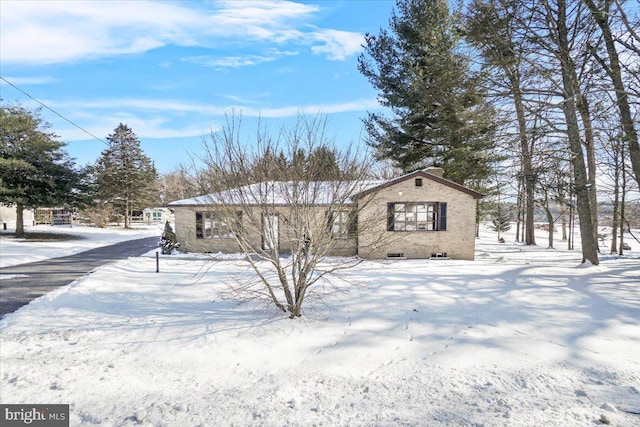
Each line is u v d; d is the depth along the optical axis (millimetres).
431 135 20797
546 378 4285
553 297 8336
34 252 16734
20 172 23312
